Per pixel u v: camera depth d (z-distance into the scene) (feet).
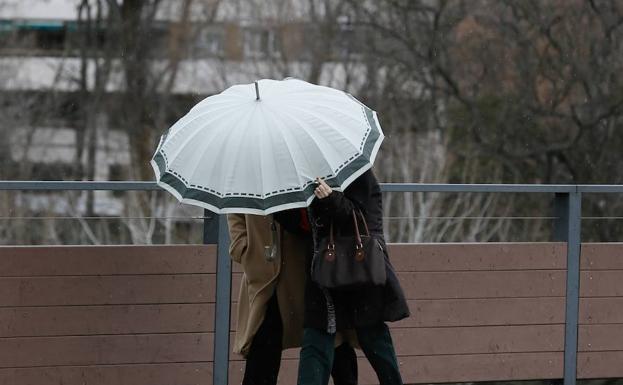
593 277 66.69
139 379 59.47
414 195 172.45
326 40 253.65
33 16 268.62
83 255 58.75
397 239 99.71
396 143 238.68
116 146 265.95
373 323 49.98
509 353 65.16
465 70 244.22
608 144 240.12
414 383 63.67
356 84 249.34
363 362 63.62
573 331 66.33
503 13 244.01
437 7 245.24
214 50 264.72
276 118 47.57
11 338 57.82
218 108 48.73
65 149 265.34
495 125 241.35
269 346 53.67
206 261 60.49
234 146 47.01
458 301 64.28
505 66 242.99
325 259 48.91
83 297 58.70
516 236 98.48
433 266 63.93
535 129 240.94
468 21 244.83
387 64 247.29
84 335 58.70
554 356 65.98
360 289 49.62
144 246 59.62
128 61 267.39
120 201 155.94
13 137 262.47
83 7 269.23
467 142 240.73
